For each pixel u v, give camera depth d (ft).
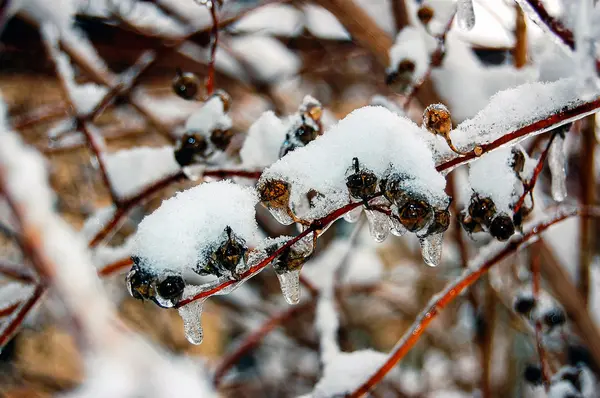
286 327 3.79
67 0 2.28
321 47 2.85
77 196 3.76
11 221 1.08
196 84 1.69
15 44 2.47
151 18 2.66
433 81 1.85
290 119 1.58
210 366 3.05
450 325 4.04
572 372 1.82
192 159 1.61
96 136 1.85
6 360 3.74
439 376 4.30
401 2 1.86
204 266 1.34
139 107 2.44
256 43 2.94
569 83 1.44
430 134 1.41
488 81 1.86
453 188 2.00
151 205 3.62
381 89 2.89
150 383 0.95
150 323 4.29
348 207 1.38
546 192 2.26
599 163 2.45
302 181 1.38
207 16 2.59
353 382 1.59
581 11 1.46
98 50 2.72
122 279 4.16
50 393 3.52
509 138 1.41
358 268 4.08
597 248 2.44
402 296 4.19
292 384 4.31
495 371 3.39
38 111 2.36
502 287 2.55
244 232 1.36
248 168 1.61
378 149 1.37
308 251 1.39
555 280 1.96
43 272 1.06
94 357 0.93
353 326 4.24
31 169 1.09
